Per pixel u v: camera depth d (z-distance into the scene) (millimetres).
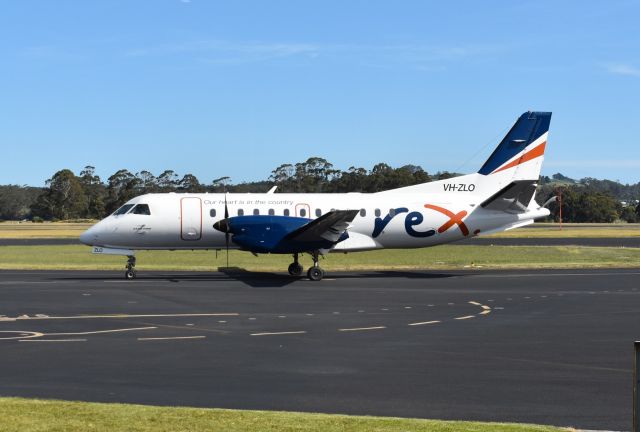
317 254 29531
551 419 9312
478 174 32844
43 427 8016
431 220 31641
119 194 149625
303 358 13336
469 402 10172
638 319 18391
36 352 13773
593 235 72812
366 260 41750
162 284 27141
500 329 16781
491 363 12906
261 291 24781
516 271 33906
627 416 9453
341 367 12547
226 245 31094
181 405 9914
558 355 13633
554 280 28969
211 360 13102
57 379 11500
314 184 134000
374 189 123375
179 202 30547
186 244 30781
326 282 28328
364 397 10445
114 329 16578
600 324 17547
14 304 20938
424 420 8617
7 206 187375
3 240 64438
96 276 30844
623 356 13547
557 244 56344
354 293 24250
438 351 14055
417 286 26672
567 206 134000
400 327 17062
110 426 8086
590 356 13547
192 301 21875
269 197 31375
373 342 15031
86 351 13891
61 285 26469
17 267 35531
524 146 32969
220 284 27234
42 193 155750
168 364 12734
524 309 20281
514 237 69000
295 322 17797
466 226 32000
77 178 160625
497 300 22359
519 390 10875
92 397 10320
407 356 13547
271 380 11531
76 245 56125
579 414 9547
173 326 17078
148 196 30641
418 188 32594
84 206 156000
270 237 29047
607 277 30266
